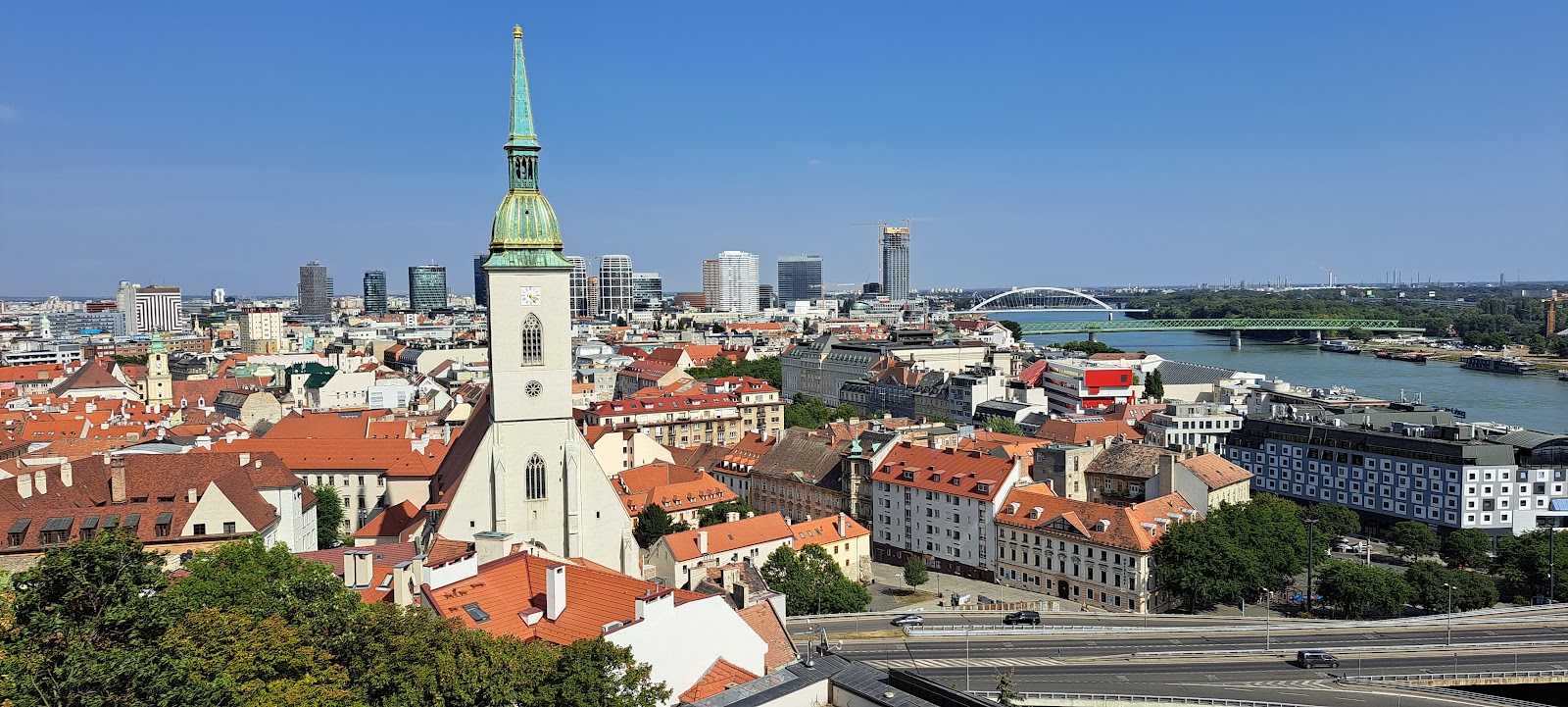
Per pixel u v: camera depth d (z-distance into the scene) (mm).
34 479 165000
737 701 88188
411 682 78938
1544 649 154875
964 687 134000
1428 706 129250
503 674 80375
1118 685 136750
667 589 97438
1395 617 190750
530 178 155750
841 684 92438
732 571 146000
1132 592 193125
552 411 158250
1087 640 161375
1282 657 151375
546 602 100000
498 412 155875
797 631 164625
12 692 64875
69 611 76312
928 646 156500
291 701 71188
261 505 173500
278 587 102562
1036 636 163750
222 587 101125
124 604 77125
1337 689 136250
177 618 82438
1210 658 150750
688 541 192125
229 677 73125
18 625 75125
